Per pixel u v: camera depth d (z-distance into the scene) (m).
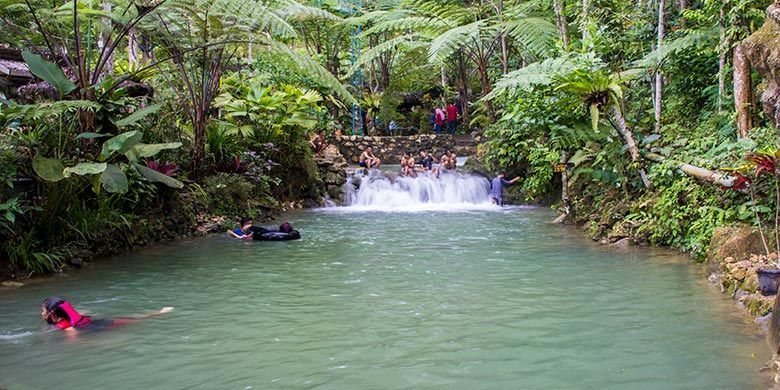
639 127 10.77
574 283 6.45
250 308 5.60
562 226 10.98
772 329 4.39
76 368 4.09
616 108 9.34
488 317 5.21
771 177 6.45
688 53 10.53
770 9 5.90
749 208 6.95
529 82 10.12
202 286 6.52
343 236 10.05
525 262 7.64
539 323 5.03
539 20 15.83
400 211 13.92
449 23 17.75
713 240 6.73
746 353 4.23
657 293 5.96
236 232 10.08
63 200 7.60
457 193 15.69
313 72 10.85
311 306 5.65
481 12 18.39
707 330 4.77
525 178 15.22
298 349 4.44
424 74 25.09
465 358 4.21
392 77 24.70
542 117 10.52
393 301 5.79
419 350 4.39
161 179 8.02
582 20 11.80
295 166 15.08
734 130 8.48
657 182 8.66
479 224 11.40
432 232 10.42
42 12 8.52
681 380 3.77
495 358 4.20
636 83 11.78
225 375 3.94
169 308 5.61
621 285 6.32
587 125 10.30
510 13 17.30
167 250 8.80
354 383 3.78
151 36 11.08
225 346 4.53
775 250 6.11
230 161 12.78
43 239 7.40
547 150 11.34
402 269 7.30
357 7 22.08
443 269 7.27
